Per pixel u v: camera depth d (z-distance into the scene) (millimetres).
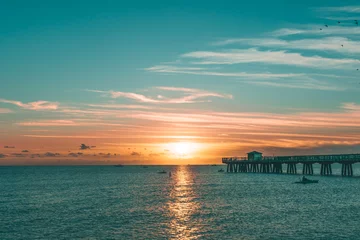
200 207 60375
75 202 68875
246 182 108375
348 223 46531
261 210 56281
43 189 98000
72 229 45594
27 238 41906
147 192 86562
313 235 41250
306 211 54719
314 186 88188
